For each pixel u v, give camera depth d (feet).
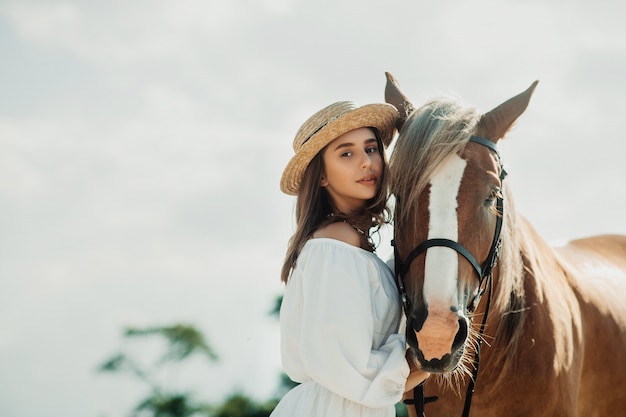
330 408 10.34
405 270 10.86
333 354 10.12
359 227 11.41
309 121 11.48
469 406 12.03
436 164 10.71
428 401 12.28
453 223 10.51
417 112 11.34
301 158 11.41
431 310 10.05
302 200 11.58
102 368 87.40
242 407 66.49
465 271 10.48
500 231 11.33
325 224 11.27
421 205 10.68
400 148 11.06
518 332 12.28
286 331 10.81
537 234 14.23
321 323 10.20
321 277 10.48
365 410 10.41
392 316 10.98
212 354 86.33
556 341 12.74
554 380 12.60
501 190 11.38
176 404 82.58
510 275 11.91
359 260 10.57
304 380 10.80
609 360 14.53
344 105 11.49
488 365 12.43
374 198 11.62
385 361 10.37
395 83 12.93
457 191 10.66
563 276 14.19
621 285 16.20
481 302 11.76
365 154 11.37
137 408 84.28
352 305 10.28
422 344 10.03
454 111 11.21
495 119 11.67
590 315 14.30
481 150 11.16
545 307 12.81
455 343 10.14
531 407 12.52
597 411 14.58
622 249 18.42
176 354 85.87
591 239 18.52
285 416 10.64
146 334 86.48
